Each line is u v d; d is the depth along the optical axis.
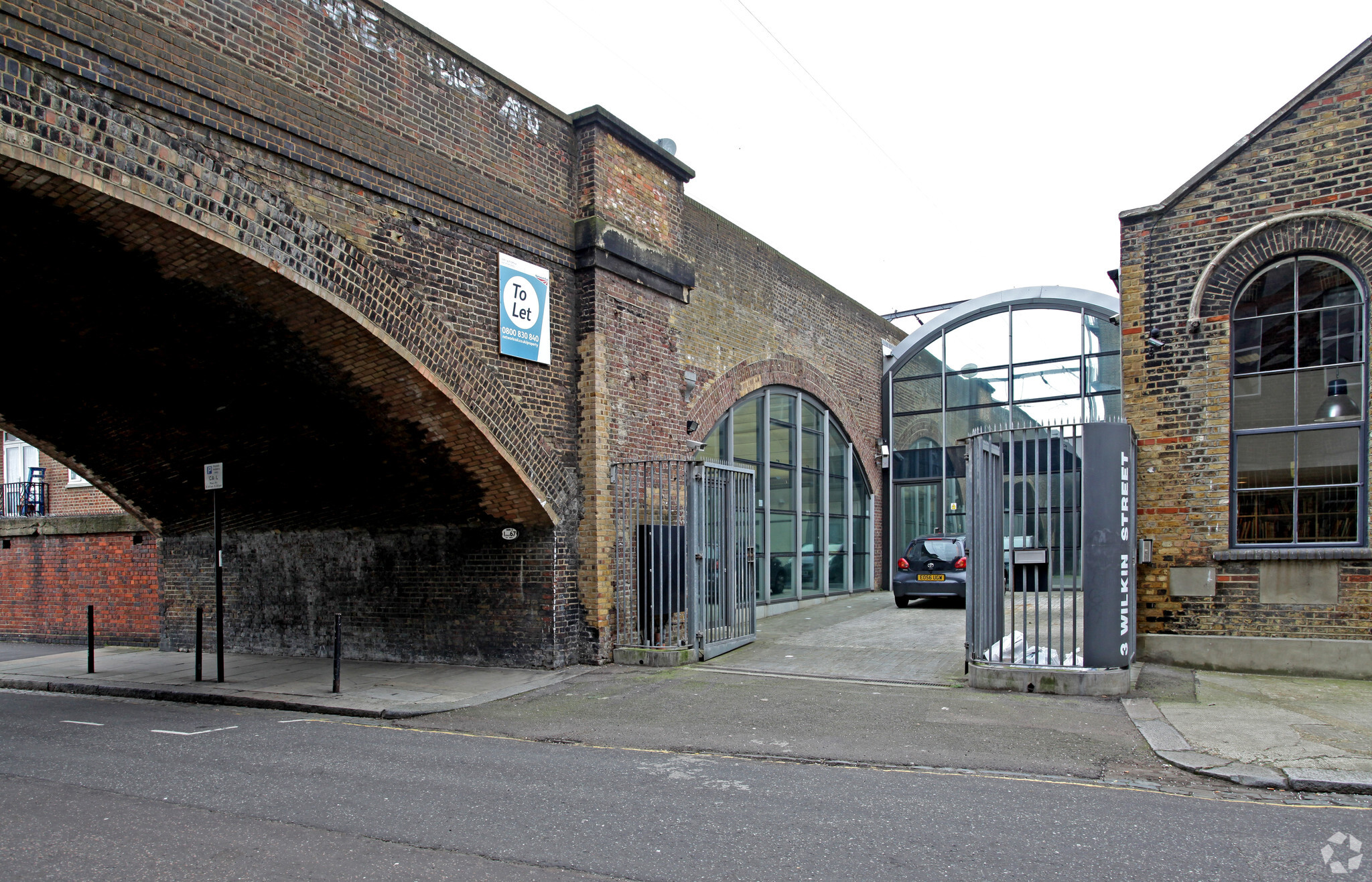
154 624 16.06
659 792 5.93
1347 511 9.60
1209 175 10.27
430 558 12.20
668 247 13.27
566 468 11.49
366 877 4.42
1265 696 8.47
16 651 16.00
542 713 8.83
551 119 11.56
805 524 18.06
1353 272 9.62
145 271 8.26
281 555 13.77
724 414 15.08
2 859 4.76
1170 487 10.28
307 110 8.46
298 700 9.78
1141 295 10.59
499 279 10.58
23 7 6.38
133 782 6.45
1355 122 9.58
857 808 5.51
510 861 4.64
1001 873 4.39
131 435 12.69
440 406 9.94
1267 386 10.05
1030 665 9.12
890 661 11.04
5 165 6.42
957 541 16.36
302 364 9.88
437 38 9.91
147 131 7.19
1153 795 5.79
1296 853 4.68
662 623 11.59
